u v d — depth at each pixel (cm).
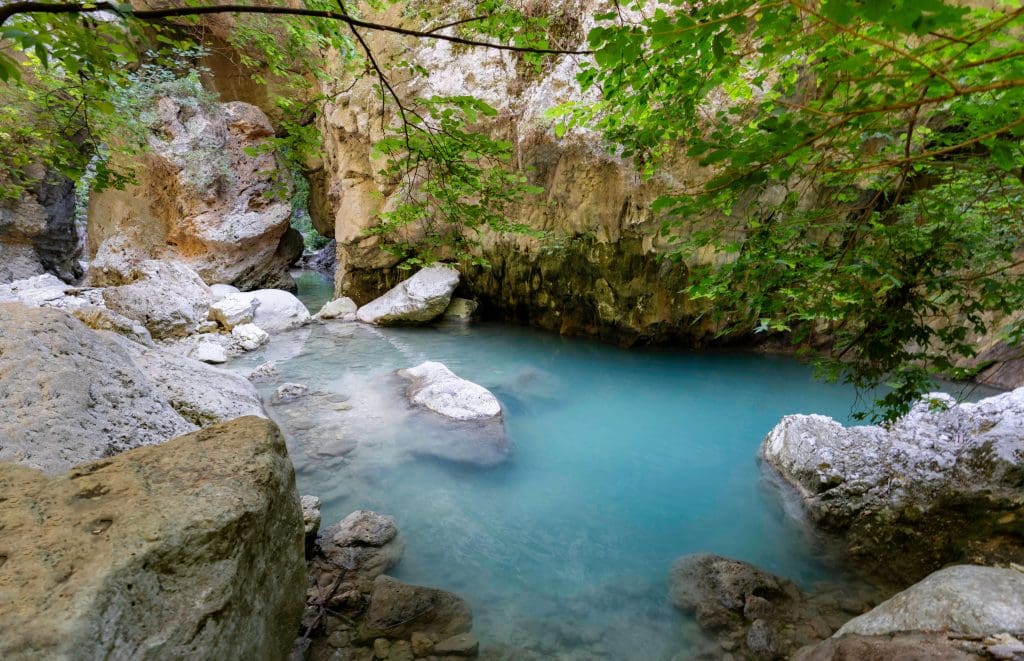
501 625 313
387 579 330
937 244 229
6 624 109
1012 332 252
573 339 1123
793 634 298
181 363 565
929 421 492
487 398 661
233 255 1501
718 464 571
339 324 1220
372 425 620
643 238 910
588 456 591
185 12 157
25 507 147
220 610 146
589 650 292
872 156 227
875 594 339
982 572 231
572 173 930
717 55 143
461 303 1299
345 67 317
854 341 268
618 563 388
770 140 153
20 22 147
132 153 618
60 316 376
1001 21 102
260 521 169
